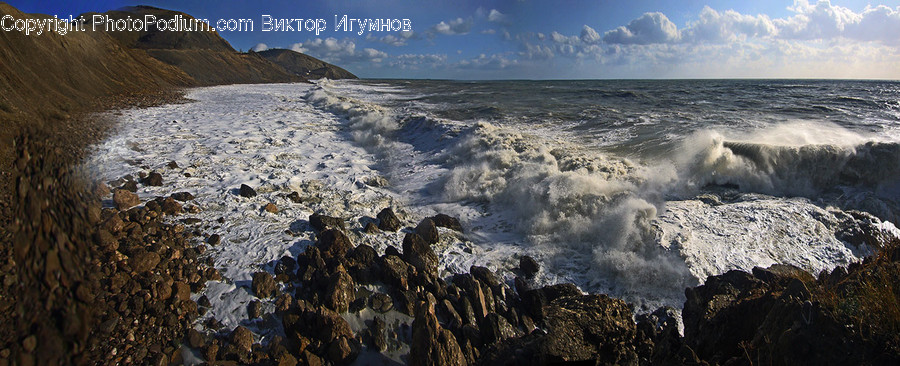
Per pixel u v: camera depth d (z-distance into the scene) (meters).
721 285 3.88
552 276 5.28
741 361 2.87
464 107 21.67
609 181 7.46
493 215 7.16
